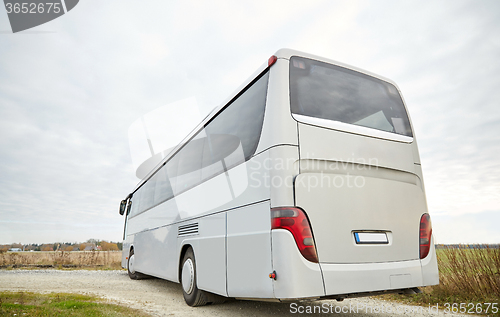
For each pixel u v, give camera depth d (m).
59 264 19.05
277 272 3.22
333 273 3.29
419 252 3.99
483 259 5.89
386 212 3.85
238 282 3.87
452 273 6.13
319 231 3.35
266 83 3.98
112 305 5.15
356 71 4.44
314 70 4.05
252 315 4.75
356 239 3.54
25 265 18.89
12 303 5.18
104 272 14.41
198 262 5.07
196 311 4.99
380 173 3.99
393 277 3.64
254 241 3.64
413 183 4.29
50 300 5.57
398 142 4.29
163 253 7.03
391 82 4.75
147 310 5.02
